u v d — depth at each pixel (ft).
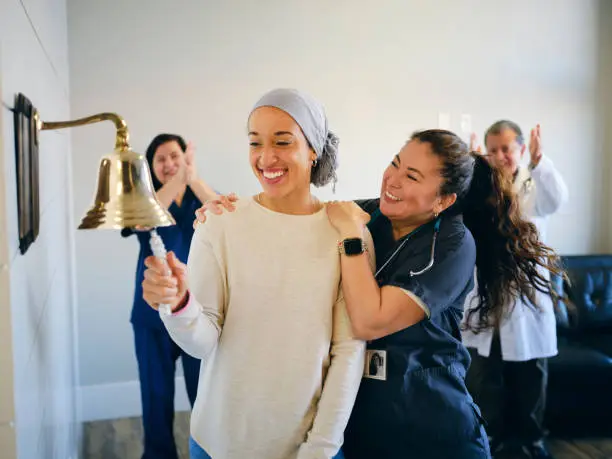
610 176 12.71
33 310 3.85
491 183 5.00
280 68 10.62
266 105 3.83
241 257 3.87
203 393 4.03
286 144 3.82
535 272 5.19
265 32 10.48
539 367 8.40
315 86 10.84
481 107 11.79
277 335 3.85
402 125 11.35
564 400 9.37
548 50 12.10
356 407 4.32
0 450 3.04
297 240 3.98
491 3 11.68
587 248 12.67
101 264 10.04
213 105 10.32
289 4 10.57
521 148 9.04
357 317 3.92
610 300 10.77
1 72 2.82
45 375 4.56
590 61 12.39
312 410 3.98
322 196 11.06
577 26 12.25
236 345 3.85
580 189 12.61
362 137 11.16
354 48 10.98
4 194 2.91
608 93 12.56
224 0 10.23
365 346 4.17
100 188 3.43
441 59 11.48
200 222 4.01
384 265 4.38
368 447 4.27
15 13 3.25
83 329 10.08
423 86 11.42
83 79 9.66
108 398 10.28
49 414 4.83
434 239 4.27
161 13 9.93
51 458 4.92
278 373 3.85
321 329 3.92
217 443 3.91
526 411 8.52
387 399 4.19
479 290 5.45
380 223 4.70
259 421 3.84
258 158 3.88
